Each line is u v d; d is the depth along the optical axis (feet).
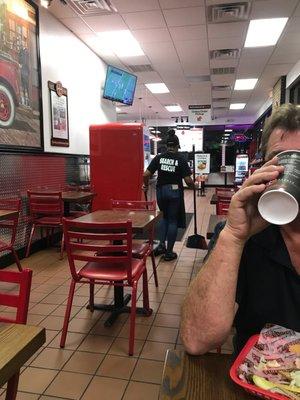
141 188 17.87
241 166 44.70
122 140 17.89
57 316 8.84
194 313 2.52
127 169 17.95
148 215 9.59
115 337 7.80
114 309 9.02
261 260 2.67
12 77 13.55
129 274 7.31
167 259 13.83
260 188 2.20
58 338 7.73
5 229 13.05
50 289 10.68
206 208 30.25
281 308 2.61
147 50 21.95
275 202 1.89
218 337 2.45
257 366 2.16
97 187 18.29
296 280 2.57
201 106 41.45
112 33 19.20
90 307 9.11
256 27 18.21
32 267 12.98
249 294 2.72
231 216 2.48
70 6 15.83
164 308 9.37
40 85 15.75
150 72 27.17
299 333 2.37
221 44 20.76
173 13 16.44
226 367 2.33
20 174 14.20
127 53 22.58
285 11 16.22
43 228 15.84
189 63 24.72
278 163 2.14
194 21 17.38
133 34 19.22
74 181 19.34
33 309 9.23
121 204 11.71
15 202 11.46
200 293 2.52
